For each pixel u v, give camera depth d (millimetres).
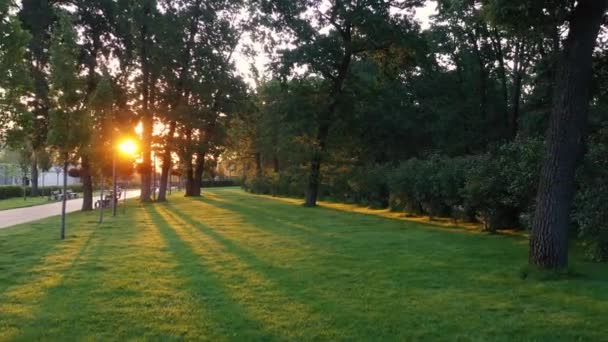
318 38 26312
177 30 32531
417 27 26141
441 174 17875
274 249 11359
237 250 11180
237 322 5680
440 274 8375
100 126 18344
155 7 30984
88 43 26406
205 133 36531
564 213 8273
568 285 7434
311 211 24641
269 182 47344
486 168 14891
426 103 37219
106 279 7957
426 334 5293
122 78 28109
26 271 8648
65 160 13961
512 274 8359
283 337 5188
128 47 28516
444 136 34344
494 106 33938
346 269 8836
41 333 5305
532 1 8172
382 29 24594
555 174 8273
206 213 23469
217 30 35188
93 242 12664
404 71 31031
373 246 11859
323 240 13023
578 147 8367
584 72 8188
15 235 14484
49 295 6918
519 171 12539
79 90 14039
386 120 35781
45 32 23609
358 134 29641
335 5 25984
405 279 7980
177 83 33969
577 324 5598
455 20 30906
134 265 9219
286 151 28875
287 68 25875
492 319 5801
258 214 22641
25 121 13031
